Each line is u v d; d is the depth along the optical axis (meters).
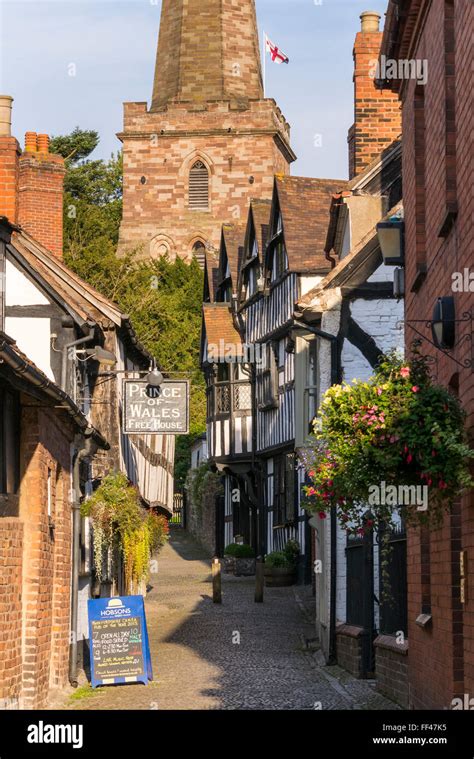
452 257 20.11
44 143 49.69
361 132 40.88
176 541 90.69
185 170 125.81
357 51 40.91
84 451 33.31
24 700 25.92
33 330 36.78
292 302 55.84
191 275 108.31
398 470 19.06
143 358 53.09
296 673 33.41
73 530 32.66
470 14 17.98
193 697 28.84
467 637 18.61
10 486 25.52
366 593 32.75
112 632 31.25
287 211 57.00
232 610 49.34
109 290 96.06
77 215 101.12
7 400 25.02
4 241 35.75
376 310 38.53
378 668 29.73
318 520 39.19
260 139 125.81
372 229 38.97
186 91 130.75
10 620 24.83
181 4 132.25
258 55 133.62
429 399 18.66
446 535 20.91
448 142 20.34
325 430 19.89
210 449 71.12
